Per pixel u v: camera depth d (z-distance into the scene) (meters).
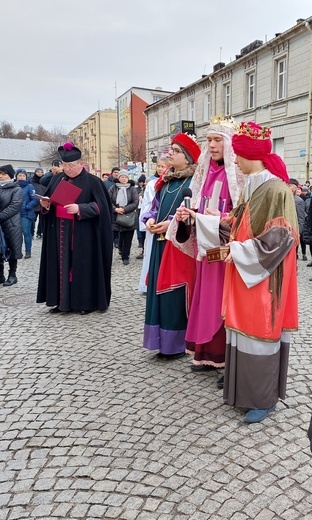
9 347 4.13
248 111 21.61
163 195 3.83
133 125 48.94
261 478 2.23
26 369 3.63
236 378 2.77
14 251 6.70
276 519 1.96
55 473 2.31
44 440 2.61
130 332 4.54
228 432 2.65
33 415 2.89
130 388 3.27
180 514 2.00
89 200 5.05
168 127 32.25
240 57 22.64
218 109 24.50
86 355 3.92
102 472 2.30
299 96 17.88
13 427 2.76
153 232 3.63
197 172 3.49
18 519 1.99
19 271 7.86
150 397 3.12
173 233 3.45
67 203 4.81
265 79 20.02
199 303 3.35
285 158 19.31
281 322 2.64
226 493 2.13
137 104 48.88
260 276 2.55
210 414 2.87
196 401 3.05
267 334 2.61
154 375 3.49
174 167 3.89
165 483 2.21
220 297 3.19
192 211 3.09
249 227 2.64
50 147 66.81
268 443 2.54
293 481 2.21
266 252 2.50
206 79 25.17
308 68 17.33
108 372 3.56
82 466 2.36
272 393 2.77
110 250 5.23
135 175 24.34
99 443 2.57
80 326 4.75
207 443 2.54
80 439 2.61
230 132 3.19
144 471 2.30
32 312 5.30
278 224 2.51
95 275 5.18
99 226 5.08
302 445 2.51
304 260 9.48
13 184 6.50
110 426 2.75
